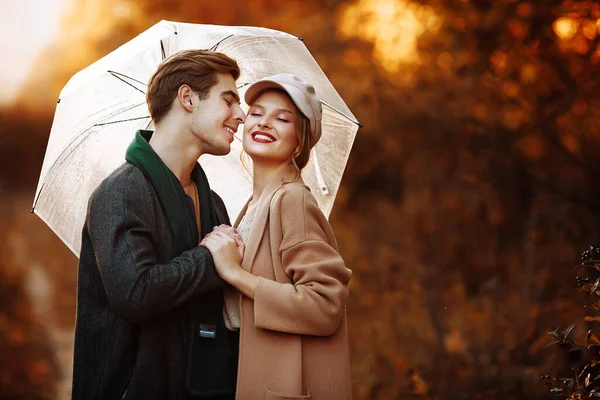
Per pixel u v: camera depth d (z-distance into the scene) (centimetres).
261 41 418
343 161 433
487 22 858
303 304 354
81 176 407
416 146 942
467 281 839
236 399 354
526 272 788
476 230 884
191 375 360
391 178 1009
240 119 380
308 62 425
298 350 357
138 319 345
